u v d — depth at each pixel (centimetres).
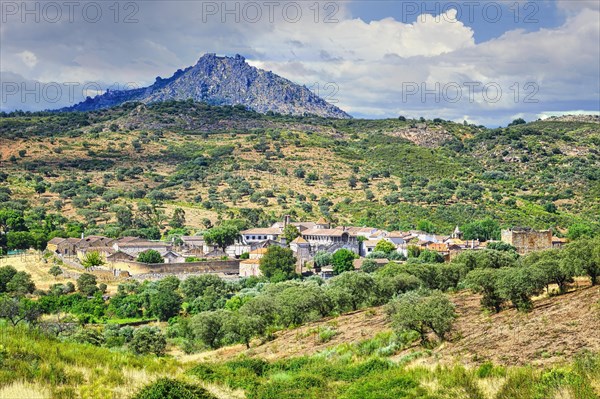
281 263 17500
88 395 4081
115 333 10675
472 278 7869
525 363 5066
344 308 10344
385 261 18300
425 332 6806
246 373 5600
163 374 4922
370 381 5028
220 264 18862
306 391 5000
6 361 4397
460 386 4528
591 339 5347
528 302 7294
